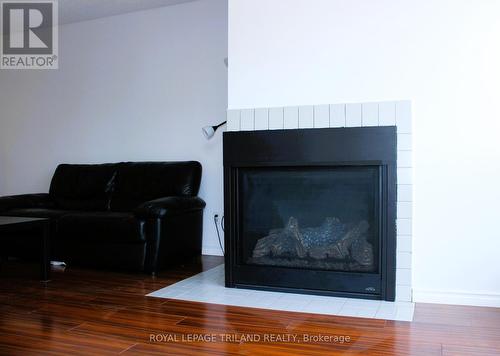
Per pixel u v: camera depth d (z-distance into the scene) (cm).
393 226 264
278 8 292
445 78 260
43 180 502
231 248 297
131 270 345
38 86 499
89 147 476
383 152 263
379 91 271
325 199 279
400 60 267
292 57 289
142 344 203
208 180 425
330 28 280
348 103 275
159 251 338
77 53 478
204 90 423
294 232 285
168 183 396
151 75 445
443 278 263
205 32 421
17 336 213
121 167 428
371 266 270
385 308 252
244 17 299
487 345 200
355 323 229
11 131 516
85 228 351
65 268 365
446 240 262
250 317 239
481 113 255
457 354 190
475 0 254
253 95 298
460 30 257
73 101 482
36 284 313
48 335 214
